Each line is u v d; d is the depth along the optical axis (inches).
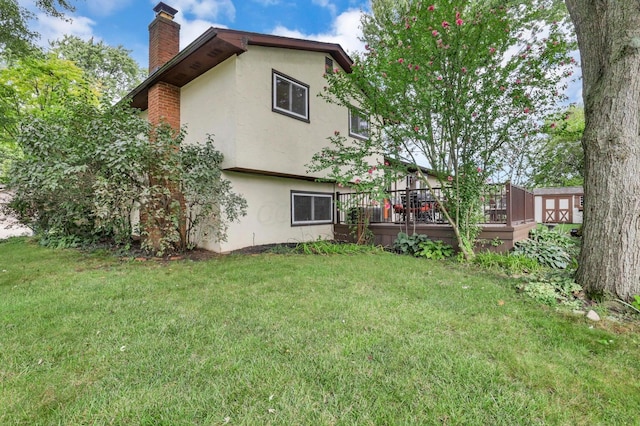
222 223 245.1
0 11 316.5
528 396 68.6
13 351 86.8
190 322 107.7
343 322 107.3
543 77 195.2
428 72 200.5
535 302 129.7
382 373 76.4
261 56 273.4
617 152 126.0
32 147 225.0
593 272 132.3
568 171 679.1
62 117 279.9
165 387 71.0
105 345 90.8
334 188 366.0
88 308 121.6
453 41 191.2
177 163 229.9
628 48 121.7
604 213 129.6
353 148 252.8
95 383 72.6
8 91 445.7
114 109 252.8
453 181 228.1
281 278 167.3
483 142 216.8
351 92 241.1
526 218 315.9
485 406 65.3
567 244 289.3
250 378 74.3
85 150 218.5
